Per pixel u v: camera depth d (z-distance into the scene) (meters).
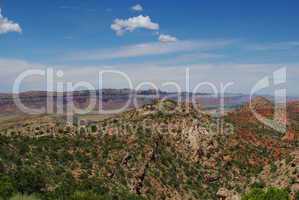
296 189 71.94
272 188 64.62
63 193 79.06
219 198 103.75
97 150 105.06
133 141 111.38
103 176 95.56
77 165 96.44
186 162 114.81
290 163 83.00
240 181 108.56
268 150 122.69
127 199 89.75
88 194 74.69
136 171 101.69
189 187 107.00
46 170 88.62
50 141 105.44
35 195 71.06
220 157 119.19
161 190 101.38
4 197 62.94
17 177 75.94
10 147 94.62
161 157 111.62
